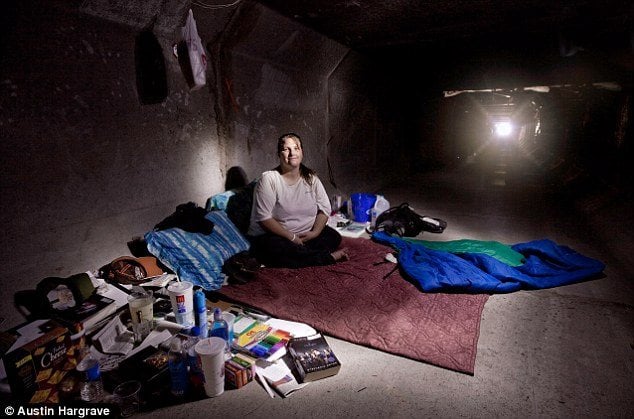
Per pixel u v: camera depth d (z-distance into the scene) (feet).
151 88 9.96
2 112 7.02
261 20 12.19
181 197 11.42
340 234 13.38
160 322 7.82
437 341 7.63
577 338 7.87
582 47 19.48
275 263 11.23
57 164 8.04
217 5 10.56
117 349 6.95
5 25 6.77
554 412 5.85
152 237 9.74
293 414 5.83
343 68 19.67
